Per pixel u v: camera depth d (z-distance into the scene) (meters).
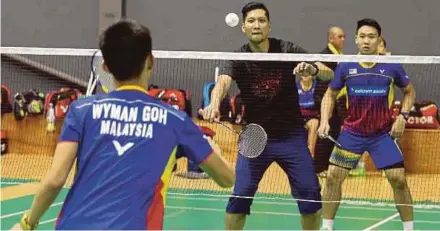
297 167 5.05
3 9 12.22
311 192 5.05
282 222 6.89
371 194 8.20
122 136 2.47
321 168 8.41
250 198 5.07
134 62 2.54
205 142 2.58
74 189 2.48
